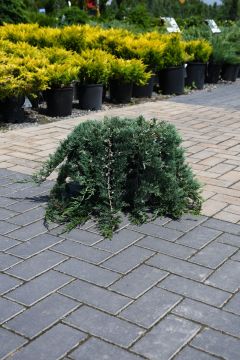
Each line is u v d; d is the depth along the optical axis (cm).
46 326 310
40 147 710
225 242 426
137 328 309
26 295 342
